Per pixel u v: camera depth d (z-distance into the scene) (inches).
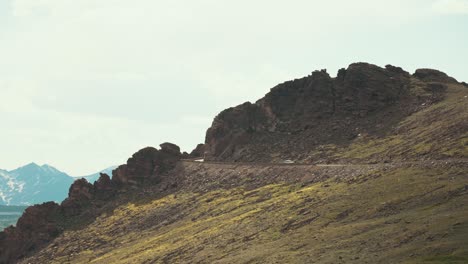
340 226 6107.3
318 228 6328.7
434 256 4288.9
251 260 5949.8
